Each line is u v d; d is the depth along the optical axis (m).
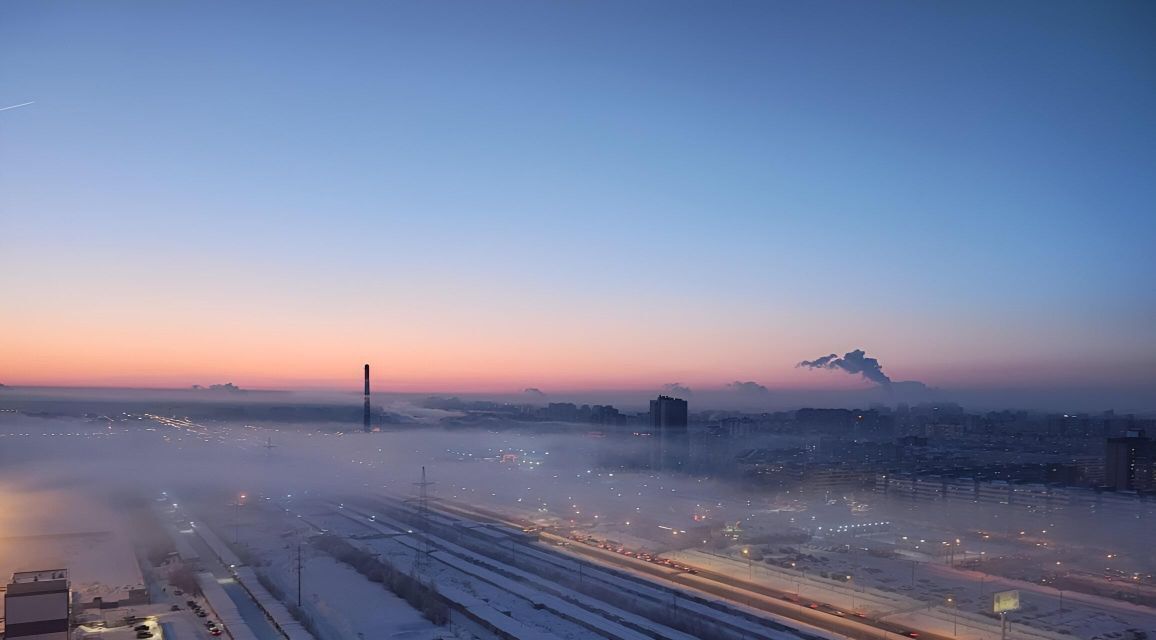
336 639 83.50
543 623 87.44
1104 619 89.25
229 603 94.56
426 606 94.00
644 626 85.25
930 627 85.56
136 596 96.12
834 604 95.56
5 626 68.19
